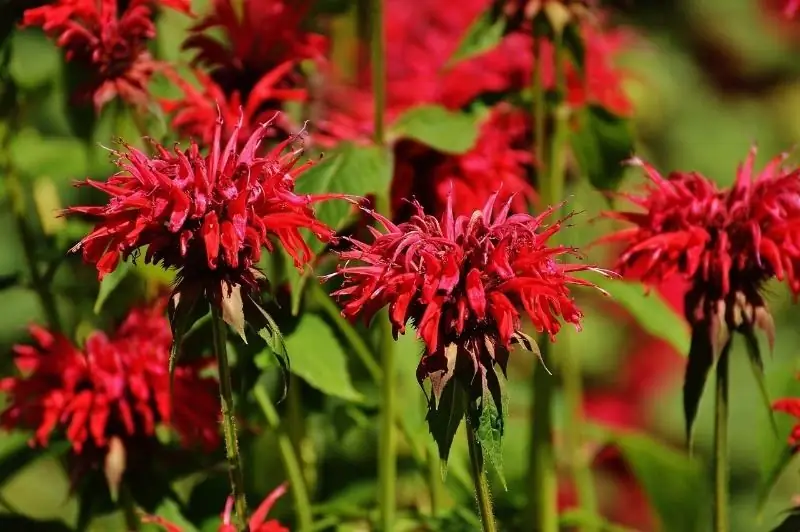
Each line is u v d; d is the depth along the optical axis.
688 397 1.07
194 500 1.15
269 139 1.12
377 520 1.17
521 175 1.19
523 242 1.02
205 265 1.02
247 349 1.11
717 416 1.08
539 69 1.17
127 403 1.12
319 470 1.22
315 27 1.22
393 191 1.15
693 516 1.21
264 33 1.14
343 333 1.18
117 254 1.02
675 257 1.07
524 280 1.01
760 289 1.08
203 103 1.12
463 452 1.20
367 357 1.16
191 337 1.12
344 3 1.21
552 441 1.18
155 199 1.01
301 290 1.13
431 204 1.15
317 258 1.13
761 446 1.13
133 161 1.02
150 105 1.13
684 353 1.17
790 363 1.13
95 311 1.09
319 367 1.12
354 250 1.03
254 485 1.20
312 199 1.04
